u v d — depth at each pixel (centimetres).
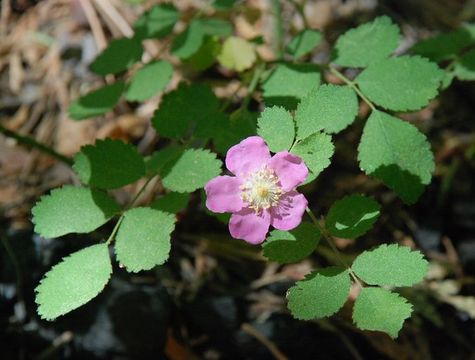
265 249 16
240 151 16
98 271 16
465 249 27
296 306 15
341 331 25
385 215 28
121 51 23
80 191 17
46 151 26
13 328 24
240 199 16
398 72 19
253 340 24
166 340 24
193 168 17
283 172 16
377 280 15
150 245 16
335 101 16
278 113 16
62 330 24
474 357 25
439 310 26
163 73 22
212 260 27
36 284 24
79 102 22
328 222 16
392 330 15
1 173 28
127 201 27
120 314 23
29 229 25
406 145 18
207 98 21
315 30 22
